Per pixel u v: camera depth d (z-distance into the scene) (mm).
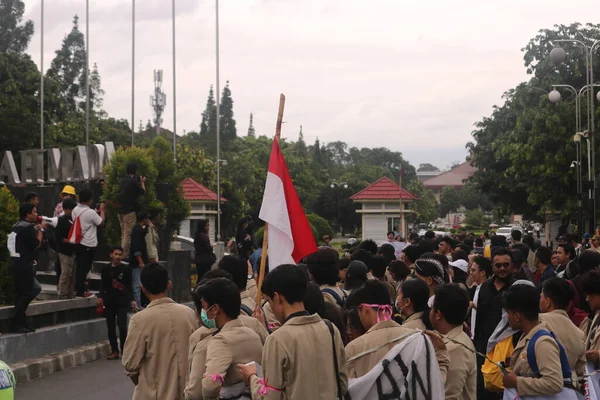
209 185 56500
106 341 14984
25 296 12414
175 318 6852
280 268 5098
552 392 5598
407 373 5160
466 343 5871
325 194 90125
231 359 5621
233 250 27297
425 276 7504
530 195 43969
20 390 11289
